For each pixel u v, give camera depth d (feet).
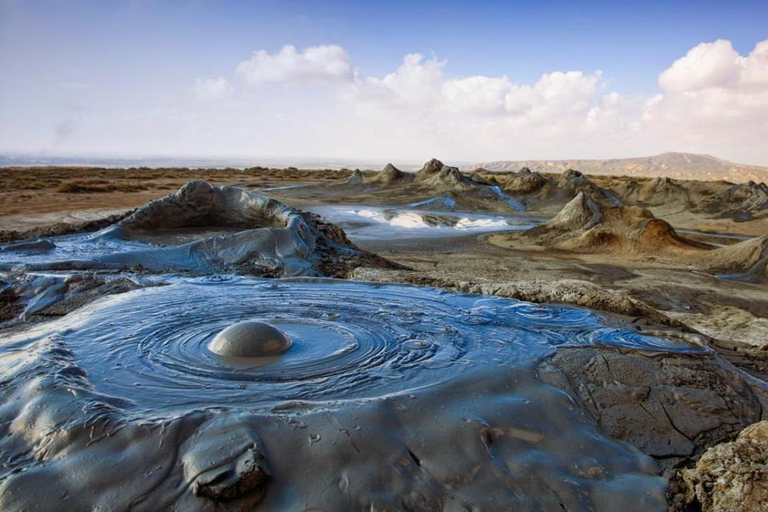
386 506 7.26
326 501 7.23
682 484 8.58
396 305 16.35
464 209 97.81
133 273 21.53
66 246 26.99
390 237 60.90
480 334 13.67
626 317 16.15
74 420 8.42
